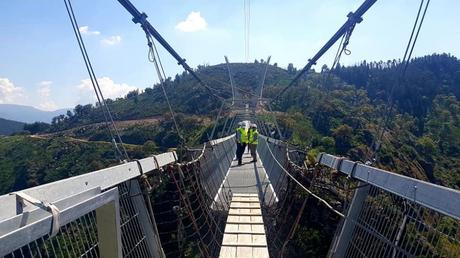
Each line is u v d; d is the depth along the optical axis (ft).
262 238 18.86
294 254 22.03
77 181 9.54
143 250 13.34
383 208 11.33
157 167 16.03
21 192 7.57
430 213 8.77
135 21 20.65
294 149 32.48
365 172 12.68
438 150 112.68
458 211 7.48
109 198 9.60
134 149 133.39
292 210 24.58
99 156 156.35
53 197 8.52
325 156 19.10
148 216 13.92
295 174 25.31
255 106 115.96
